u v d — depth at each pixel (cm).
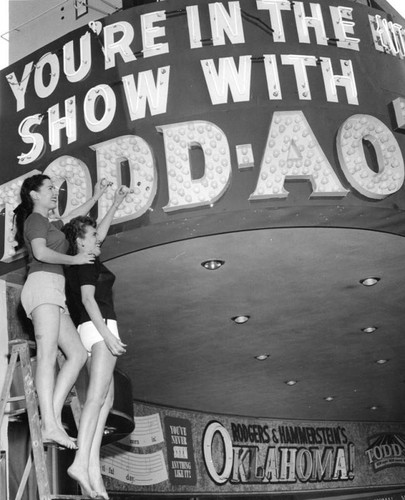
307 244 948
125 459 1527
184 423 1716
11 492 843
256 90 848
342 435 2119
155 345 1266
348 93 869
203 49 863
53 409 634
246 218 842
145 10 891
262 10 883
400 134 880
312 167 830
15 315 928
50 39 1162
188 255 944
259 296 1106
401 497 2173
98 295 680
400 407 2011
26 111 932
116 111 866
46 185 709
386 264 1037
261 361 1423
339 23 899
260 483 1864
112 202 846
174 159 833
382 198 845
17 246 892
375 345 1405
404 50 952
